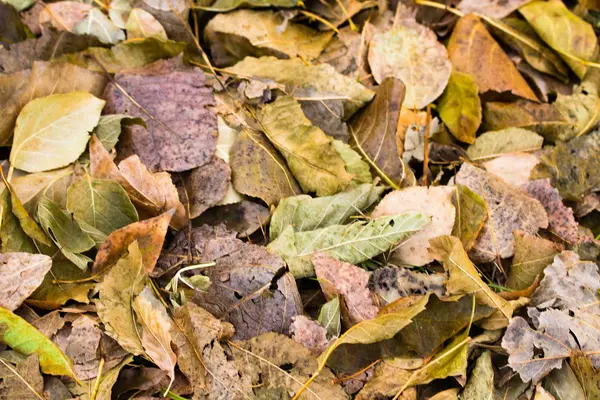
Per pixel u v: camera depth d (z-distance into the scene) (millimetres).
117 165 690
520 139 743
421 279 679
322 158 699
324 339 659
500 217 704
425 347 662
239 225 694
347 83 726
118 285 650
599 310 676
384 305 674
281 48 744
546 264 691
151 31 736
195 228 688
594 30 801
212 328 650
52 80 695
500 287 695
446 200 695
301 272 680
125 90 703
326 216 694
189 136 697
